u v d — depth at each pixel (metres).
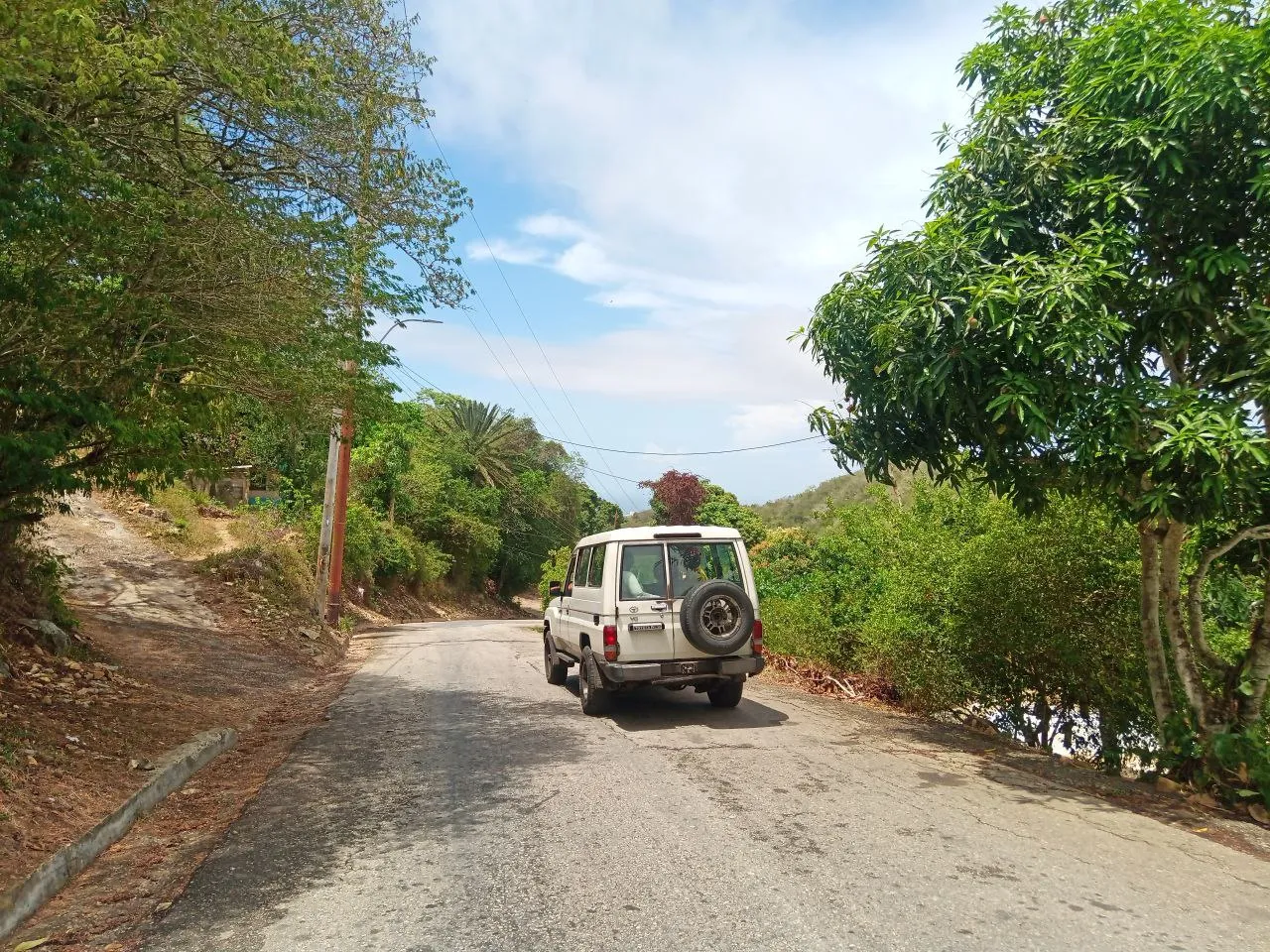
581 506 68.19
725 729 8.32
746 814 5.36
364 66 8.05
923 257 6.12
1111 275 5.51
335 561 20.47
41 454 5.34
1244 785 5.51
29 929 3.85
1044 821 5.22
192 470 7.07
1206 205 5.78
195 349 6.93
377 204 8.22
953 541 8.81
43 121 5.14
